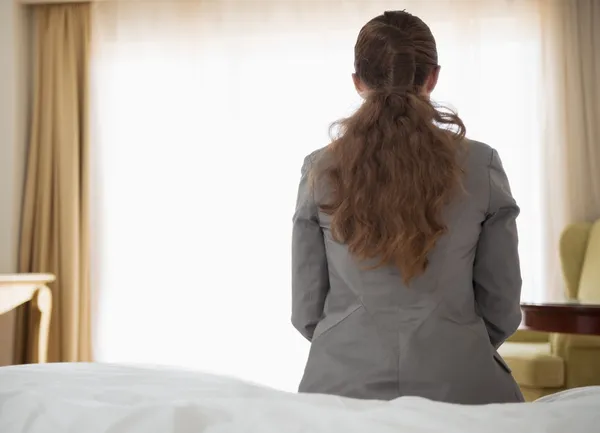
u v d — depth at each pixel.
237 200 5.30
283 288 5.25
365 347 1.47
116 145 5.38
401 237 1.44
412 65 1.57
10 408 0.84
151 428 0.74
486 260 1.56
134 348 5.30
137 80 5.38
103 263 5.32
